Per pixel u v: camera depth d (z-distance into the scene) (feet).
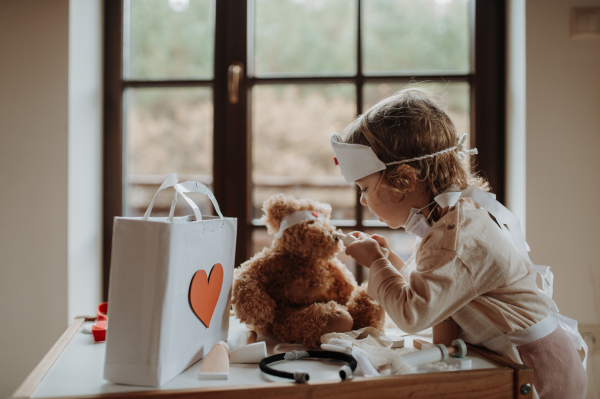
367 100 4.06
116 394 1.60
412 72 4.04
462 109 4.02
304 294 2.49
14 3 3.59
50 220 3.57
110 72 4.13
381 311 2.48
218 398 1.63
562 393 2.18
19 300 3.58
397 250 4.03
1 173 3.57
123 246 1.69
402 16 4.04
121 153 4.16
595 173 3.43
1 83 3.58
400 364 1.84
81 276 3.77
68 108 3.58
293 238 2.44
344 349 2.03
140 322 1.68
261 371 1.88
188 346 1.91
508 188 3.85
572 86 3.45
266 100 4.12
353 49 4.07
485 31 3.93
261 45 4.14
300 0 4.10
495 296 2.19
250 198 4.14
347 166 2.36
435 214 2.32
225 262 2.24
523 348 2.19
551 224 3.45
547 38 3.46
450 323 2.25
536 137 3.46
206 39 4.15
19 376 3.56
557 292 3.44
